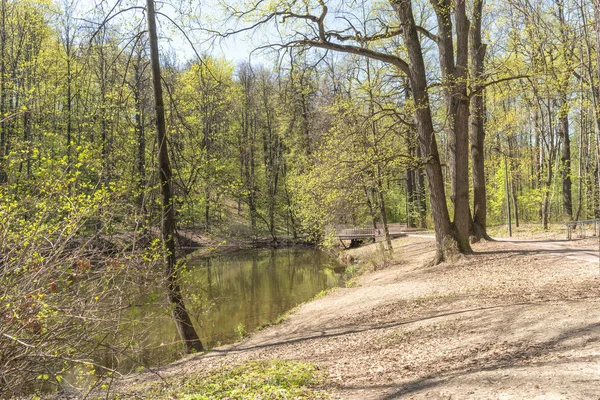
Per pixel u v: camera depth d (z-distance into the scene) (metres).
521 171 30.81
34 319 3.97
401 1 14.79
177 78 16.12
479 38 19.02
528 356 5.81
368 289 14.80
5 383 4.00
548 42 18.41
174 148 12.23
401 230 34.44
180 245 9.88
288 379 6.46
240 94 30.83
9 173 5.31
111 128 11.62
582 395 4.16
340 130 17.52
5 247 4.25
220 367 8.32
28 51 23.27
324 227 24.80
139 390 6.97
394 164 17.08
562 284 10.23
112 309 4.68
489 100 27.25
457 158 15.91
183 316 10.20
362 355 7.88
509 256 14.88
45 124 17.28
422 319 9.60
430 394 4.98
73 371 6.47
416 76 15.26
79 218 4.71
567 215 25.92
